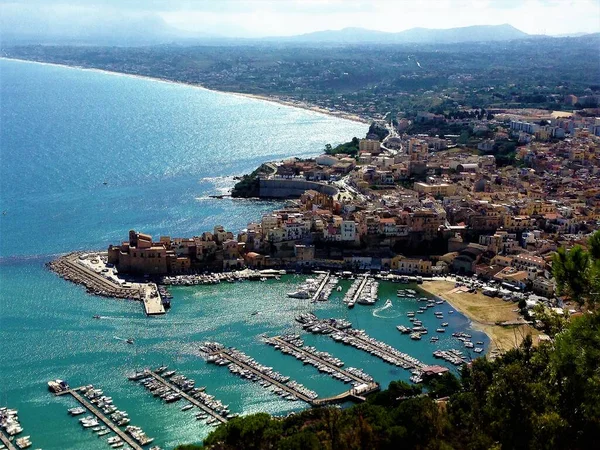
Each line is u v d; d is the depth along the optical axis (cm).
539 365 14950
